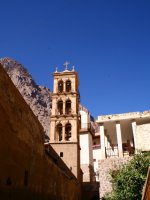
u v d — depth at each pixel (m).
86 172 59.00
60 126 47.12
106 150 35.34
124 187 22.23
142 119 34.22
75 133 45.72
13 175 15.35
